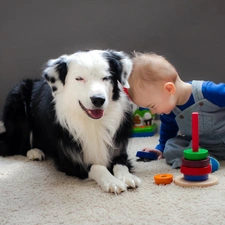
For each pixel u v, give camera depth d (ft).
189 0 8.77
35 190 5.35
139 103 6.42
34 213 4.57
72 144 6.01
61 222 4.28
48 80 6.05
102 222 4.20
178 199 4.70
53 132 6.30
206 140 6.60
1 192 5.34
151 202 4.65
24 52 9.25
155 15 8.92
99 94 5.49
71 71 5.81
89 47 9.18
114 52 6.19
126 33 9.07
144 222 4.14
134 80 6.26
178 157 6.30
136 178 5.34
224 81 9.01
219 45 8.86
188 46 8.95
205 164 5.21
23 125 7.62
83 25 9.11
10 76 9.36
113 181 5.17
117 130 6.18
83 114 5.86
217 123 6.40
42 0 9.04
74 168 5.95
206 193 4.84
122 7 8.97
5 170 6.51
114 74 5.97
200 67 9.01
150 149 6.98
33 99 7.39
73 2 9.02
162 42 9.02
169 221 4.12
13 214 4.58
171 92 6.14
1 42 9.22
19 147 7.73
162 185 5.25
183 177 5.37
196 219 4.13
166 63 6.32
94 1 9.00
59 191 5.25
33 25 9.14
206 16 8.77
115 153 6.24
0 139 7.98
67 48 9.21
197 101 6.35
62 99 6.01
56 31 9.15
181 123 6.61
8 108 7.73
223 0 8.66
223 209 4.32
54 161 6.66
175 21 8.89
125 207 4.56
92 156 6.01
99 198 4.89
